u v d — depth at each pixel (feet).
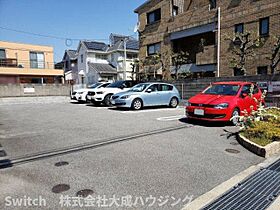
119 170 11.41
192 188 9.70
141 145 15.64
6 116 30.22
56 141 16.76
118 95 34.78
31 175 10.89
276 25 38.06
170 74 57.41
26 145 15.85
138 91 35.40
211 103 21.76
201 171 11.39
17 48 80.64
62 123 23.99
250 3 41.45
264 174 11.14
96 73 91.20
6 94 63.26
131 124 22.90
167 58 57.98
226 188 9.72
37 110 36.70
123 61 90.02
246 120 17.78
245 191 9.49
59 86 70.59
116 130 20.21
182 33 54.49
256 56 40.37
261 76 32.99
